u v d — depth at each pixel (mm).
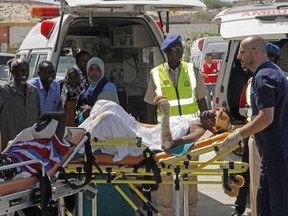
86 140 4586
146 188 4953
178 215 4637
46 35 7305
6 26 42500
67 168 4609
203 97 5965
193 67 5934
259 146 4695
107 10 7074
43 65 6336
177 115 5789
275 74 4520
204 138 4898
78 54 7188
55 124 4496
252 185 5684
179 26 31672
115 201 5660
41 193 4168
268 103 4457
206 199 7230
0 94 5762
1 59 15258
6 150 4504
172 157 4637
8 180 4211
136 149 4766
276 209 4605
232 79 7352
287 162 4574
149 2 6555
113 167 4676
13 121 5801
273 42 8086
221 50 15305
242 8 7477
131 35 7668
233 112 7391
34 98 5922
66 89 6555
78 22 7227
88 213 5652
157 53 7531
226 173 4621
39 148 4445
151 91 5922
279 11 7113
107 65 8398
